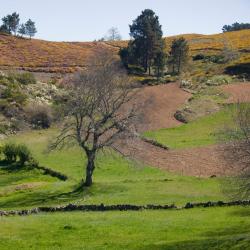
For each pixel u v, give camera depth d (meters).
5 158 99.88
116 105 76.69
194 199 60.31
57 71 185.12
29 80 156.88
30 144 109.44
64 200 65.00
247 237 39.78
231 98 137.62
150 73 183.75
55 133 119.06
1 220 48.75
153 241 40.50
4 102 133.25
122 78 79.44
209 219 49.00
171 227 45.59
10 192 72.56
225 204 56.41
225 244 37.94
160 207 55.84
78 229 44.88
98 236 42.41
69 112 74.12
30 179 84.00
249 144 44.16
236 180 45.50
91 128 74.25
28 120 127.75
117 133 75.06
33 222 47.78
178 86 155.62
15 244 39.50
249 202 56.28
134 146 87.50
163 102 137.38
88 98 74.38
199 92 146.75
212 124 118.50
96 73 76.62
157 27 197.75
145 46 183.12
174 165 86.62
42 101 141.50
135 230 44.56
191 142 104.38
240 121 46.91
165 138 109.00
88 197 65.50
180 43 183.38
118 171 85.06
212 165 85.12
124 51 188.88
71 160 94.94
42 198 66.88
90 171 73.38
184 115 126.25
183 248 37.53
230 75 165.12
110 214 52.66
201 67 186.75
